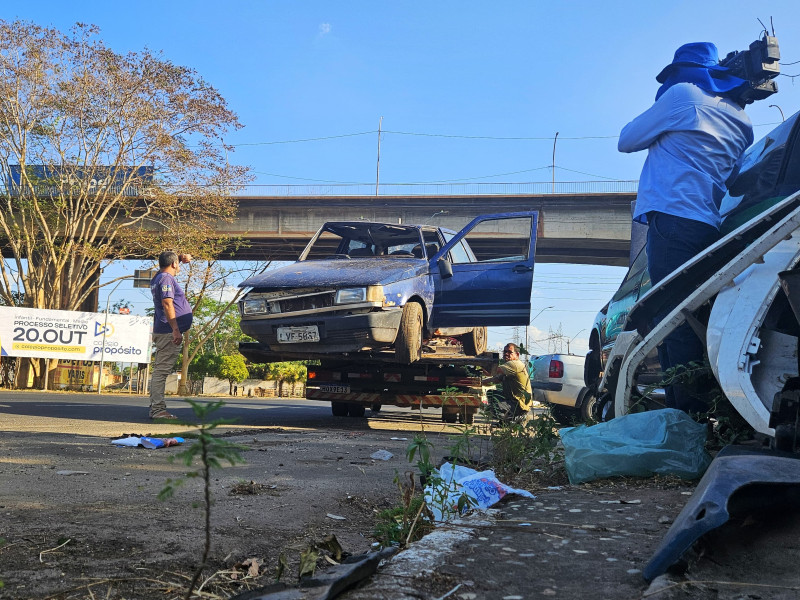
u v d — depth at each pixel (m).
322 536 2.52
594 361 9.01
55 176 27.98
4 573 1.83
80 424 7.06
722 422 4.04
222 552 2.17
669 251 4.81
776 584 1.57
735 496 1.79
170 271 7.50
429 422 9.76
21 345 25.19
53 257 27.61
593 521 2.47
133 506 2.83
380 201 38.09
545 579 1.72
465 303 8.55
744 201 4.82
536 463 4.23
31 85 25.56
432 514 2.51
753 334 3.57
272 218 39.06
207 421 1.20
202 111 26.78
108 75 25.88
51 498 2.93
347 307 7.41
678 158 4.88
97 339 26.22
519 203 36.84
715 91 5.04
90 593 1.69
